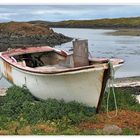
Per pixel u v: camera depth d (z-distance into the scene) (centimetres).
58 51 1485
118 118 1138
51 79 1196
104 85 1155
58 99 1245
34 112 1145
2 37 2414
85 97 1198
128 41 2316
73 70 1128
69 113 1131
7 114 1184
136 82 1639
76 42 1245
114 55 2092
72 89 1192
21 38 2408
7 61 1394
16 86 1330
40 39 2420
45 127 1084
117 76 1727
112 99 1258
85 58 1249
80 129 1075
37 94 1301
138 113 1179
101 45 2288
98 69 1122
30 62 1496
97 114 1179
